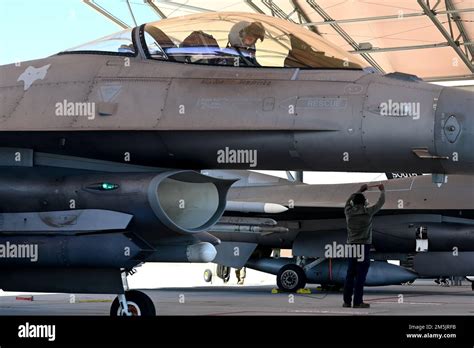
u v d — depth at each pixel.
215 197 17.98
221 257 41.47
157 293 37.34
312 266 38.28
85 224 16.77
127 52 18.48
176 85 17.33
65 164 18.14
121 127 16.92
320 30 65.56
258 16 18.52
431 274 36.66
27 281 17.28
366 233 24.33
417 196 36.38
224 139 16.86
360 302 24.28
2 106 18.16
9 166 17.97
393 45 68.69
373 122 15.84
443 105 15.60
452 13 59.53
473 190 34.97
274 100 16.52
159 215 16.47
